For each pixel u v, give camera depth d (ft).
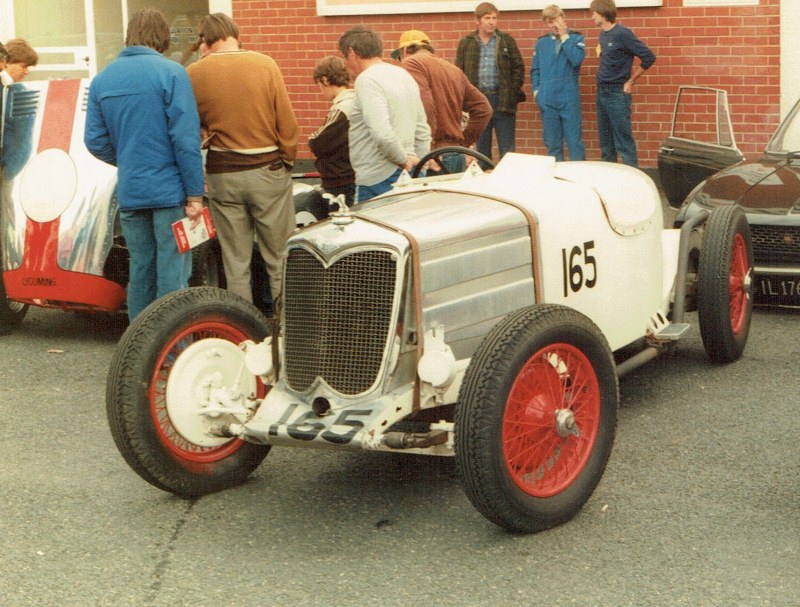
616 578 13.48
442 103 26.73
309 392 15.01
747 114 38.65
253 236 23.40
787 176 25.91
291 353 15.26
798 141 28.09
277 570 13.98
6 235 24.09
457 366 15.14
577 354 14.71
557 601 13.00
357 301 14.76
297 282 15.16
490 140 40.11
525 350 13.94
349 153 24.81
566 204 17.37
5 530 15.30
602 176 19.29
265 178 22.56
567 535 14.62
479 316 15.71
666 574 13.55
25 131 24.32
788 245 24.29
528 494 14.29
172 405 15.55
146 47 20.71
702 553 14.06
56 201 23.72
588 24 40.24
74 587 13.67
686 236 20.76
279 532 15.03
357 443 14.25
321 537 14.84
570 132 39.19
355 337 14.82
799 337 23.34
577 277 17.31
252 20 44.45
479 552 14.25
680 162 29.27
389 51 42.91
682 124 39.40
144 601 13.30
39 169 24.00
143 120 20.45
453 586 13.42
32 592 13.57
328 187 25.77
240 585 13.62
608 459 15.25
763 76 38.22
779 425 18.45
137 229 21.20
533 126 41.65
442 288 15.19
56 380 22.08
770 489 15.97
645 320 19.24
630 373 21.30
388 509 15.64
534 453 14.56
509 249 16.16
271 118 22.44
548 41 38.75
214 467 16.10
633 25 39.50
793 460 17.01
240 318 16.20
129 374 15.19
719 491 15.92
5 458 17.99
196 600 13.29
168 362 16.05
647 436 18.10
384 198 17.21
